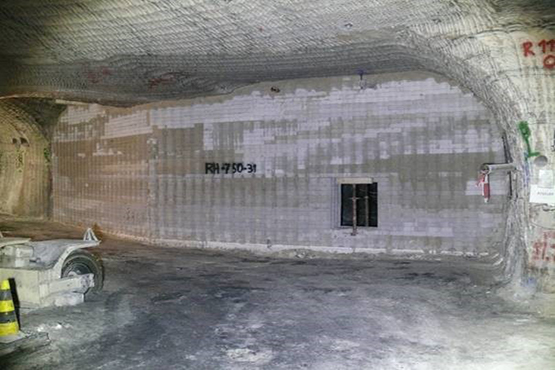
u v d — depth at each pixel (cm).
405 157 1028
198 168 1229
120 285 830
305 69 982
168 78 1017
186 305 703
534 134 664
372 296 730
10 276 682
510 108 694
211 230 1211
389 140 1040
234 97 1179
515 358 482
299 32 723
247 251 1161
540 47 627
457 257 987
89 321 629
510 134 754
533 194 670
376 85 1048
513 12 588
